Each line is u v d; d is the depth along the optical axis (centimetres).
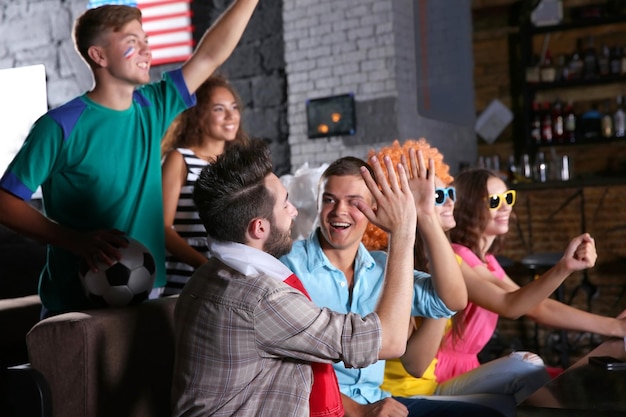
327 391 178
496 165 625
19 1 529
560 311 272
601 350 240
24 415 191
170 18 507
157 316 216
